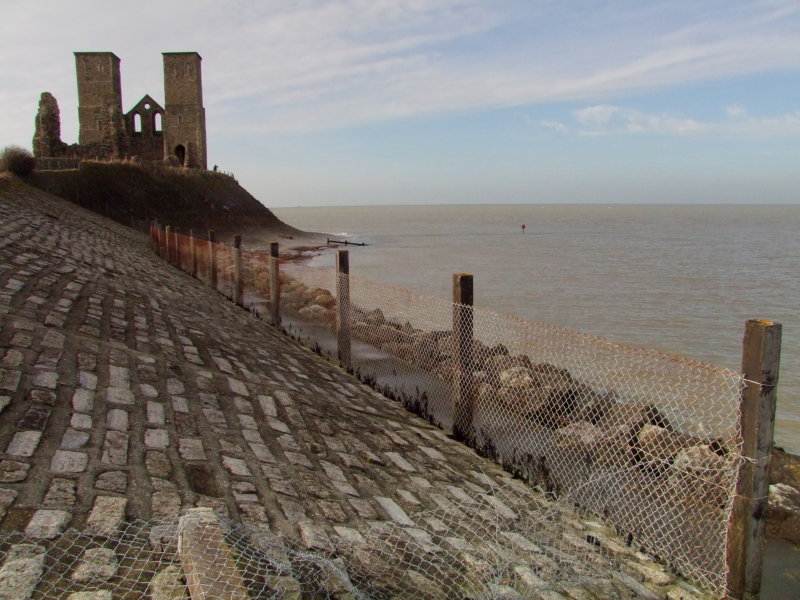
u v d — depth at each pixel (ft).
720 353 57.47
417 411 28.89
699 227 384.88
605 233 313.53
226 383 24.64
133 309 33.45
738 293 97.71
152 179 169.99
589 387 28.60
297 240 212.23
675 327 69.77
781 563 18.98
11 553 11.27
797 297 92.84
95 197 146.10
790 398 41.65
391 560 14.40
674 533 17.97
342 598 12.28
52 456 15.01
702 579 15.71
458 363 25.30
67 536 12.10
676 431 22.98
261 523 14.56
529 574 14.84
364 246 215.92
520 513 18.70
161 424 18.71
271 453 19.10
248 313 50.52
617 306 84.84
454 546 15.80
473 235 298.15
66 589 10.71
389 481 19.60
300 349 39.14
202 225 175.63
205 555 11.45
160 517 13.53
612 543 17.47
